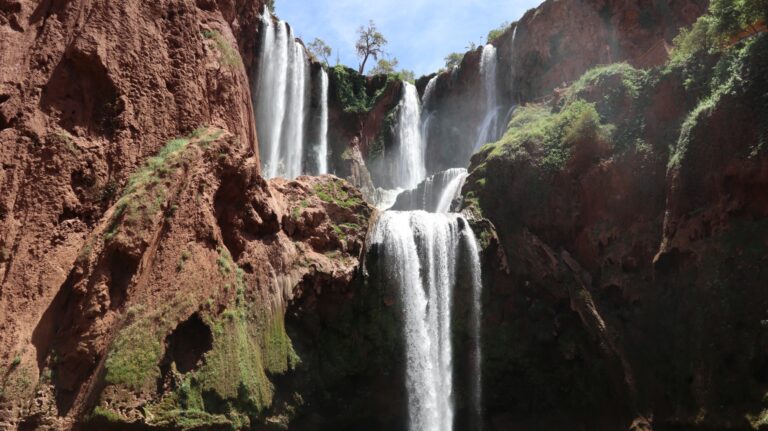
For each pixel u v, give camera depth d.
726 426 18.73
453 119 47.50
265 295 20.23
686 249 21.52
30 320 15.98
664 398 21.02
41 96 18.19
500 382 24.02
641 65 30.91
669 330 21.83
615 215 24.27
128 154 18.91
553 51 40.91
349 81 48.53
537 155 25.95
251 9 35.78
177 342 17.50
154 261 17.45
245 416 17.88
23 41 18.61
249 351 18.83
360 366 22.47
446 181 31.84
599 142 24.91
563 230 25.09
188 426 16.38
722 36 22.78
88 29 19.25
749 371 18.77
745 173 20.42
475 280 24.48
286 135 40.50
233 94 22.58
